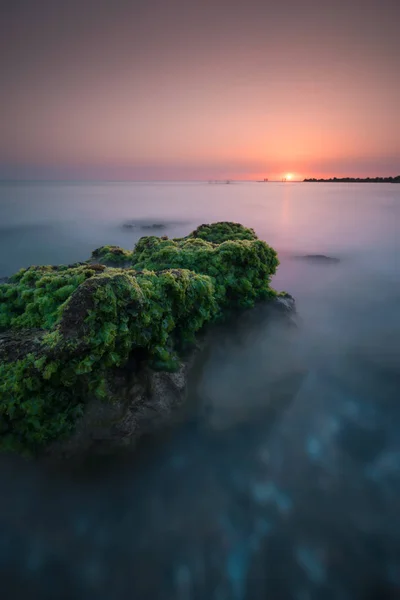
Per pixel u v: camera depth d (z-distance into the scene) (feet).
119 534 35.96
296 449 45.52
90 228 201.77
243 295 56.95
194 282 44.37
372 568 33.55
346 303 99.35
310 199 395.96
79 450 36.22
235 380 51.13
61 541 34.73
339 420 51.83
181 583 32.27
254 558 34.14
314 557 34.50
